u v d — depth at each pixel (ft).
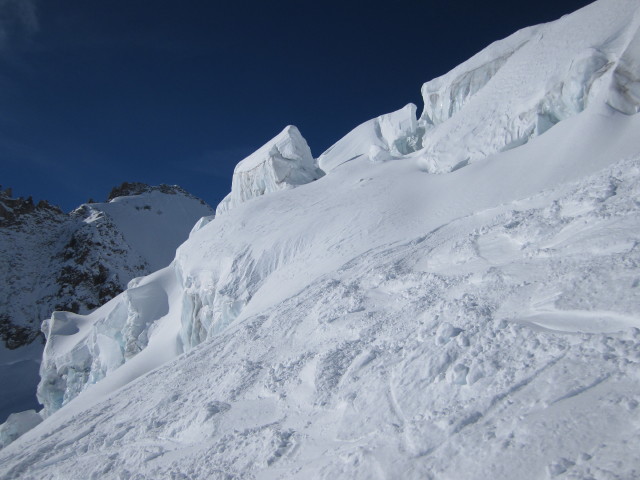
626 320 16.12
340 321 32.58
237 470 20.95
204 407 29.25
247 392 29.81
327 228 79.41
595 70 66.69
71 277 336.70
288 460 19.65
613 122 59.47
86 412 51.78
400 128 119.44
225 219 100.73
